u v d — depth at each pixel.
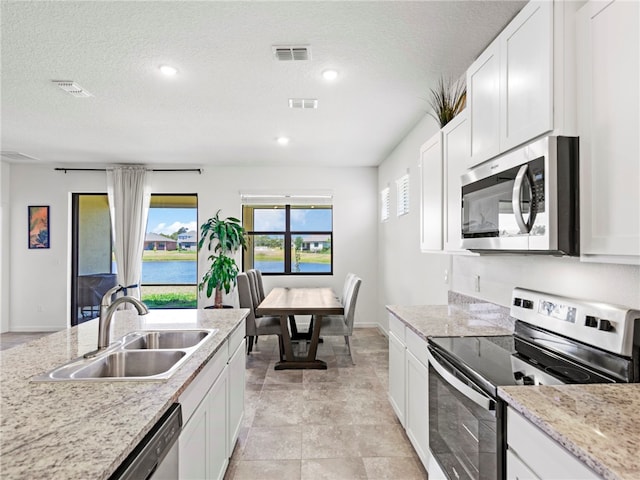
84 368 1.43
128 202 5.35
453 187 2.18
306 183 5.68
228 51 2.25
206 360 1.51
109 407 1.05
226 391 1.98
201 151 4.72
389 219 4.95
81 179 5.45
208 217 5.60
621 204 1.07
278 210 5.86
